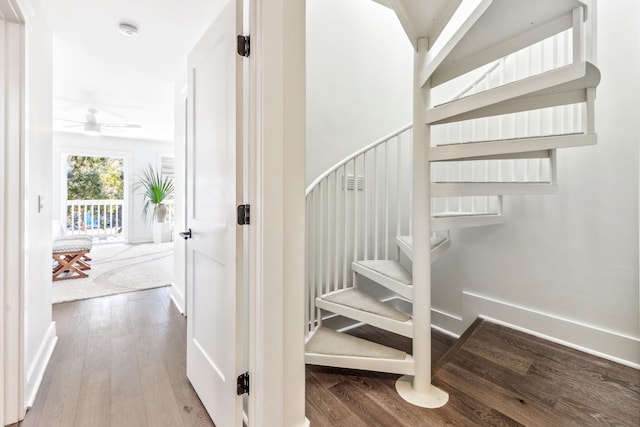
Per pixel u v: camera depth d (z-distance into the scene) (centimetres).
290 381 134
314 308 225
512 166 232
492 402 161
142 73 315
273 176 125
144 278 392
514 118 230
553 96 150
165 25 229
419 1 139
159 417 151
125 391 171
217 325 146
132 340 230
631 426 142
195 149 178
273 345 127
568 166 209
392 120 299
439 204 279
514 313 235
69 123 518
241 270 129
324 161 253
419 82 166
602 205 196
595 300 200
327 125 254
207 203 160
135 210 671
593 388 169
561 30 132
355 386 181
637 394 163
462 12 268
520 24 132
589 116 143
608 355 194
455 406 159
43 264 198
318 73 250
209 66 156
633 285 186
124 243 658
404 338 251
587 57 168
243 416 145
